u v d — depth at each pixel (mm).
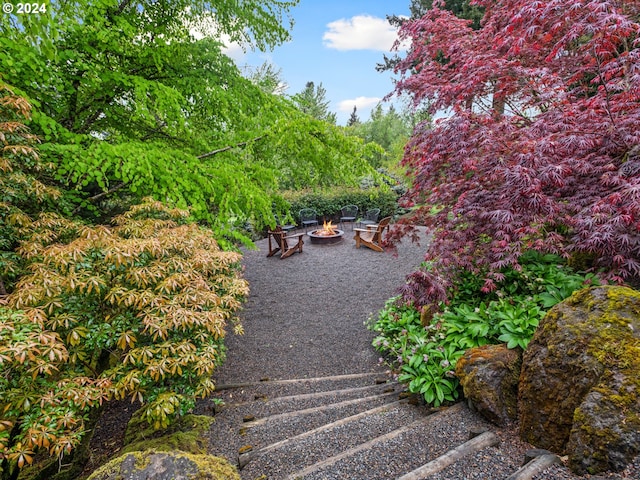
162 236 2623
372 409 2402
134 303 2137
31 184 2684
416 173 3971
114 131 4602
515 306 2787
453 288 3234
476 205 2791
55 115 3906
